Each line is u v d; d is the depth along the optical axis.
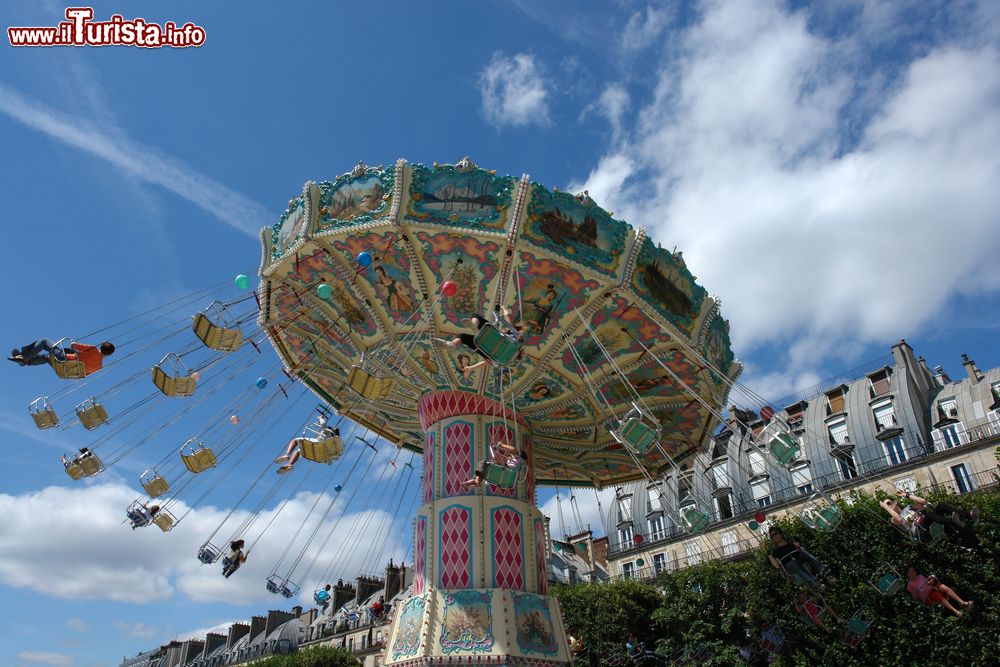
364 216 14.02
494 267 14.55
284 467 15.32
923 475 39.88
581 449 20.55
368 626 62.41
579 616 36.47
